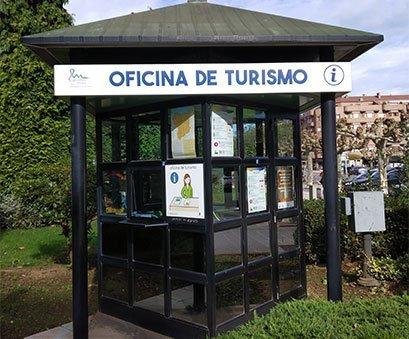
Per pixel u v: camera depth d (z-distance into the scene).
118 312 4.79
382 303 3.03
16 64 12.88
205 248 3.85
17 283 6.44
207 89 3.59
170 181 4.14
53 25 13.95
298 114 5.12
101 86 3.58
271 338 2.53
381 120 12.40
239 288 4.13
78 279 3.72
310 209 7.05
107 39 3.41
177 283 4.14
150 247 4.42
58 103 13.40
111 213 4.91
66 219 7.17
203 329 3.89
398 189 7.32
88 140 12.05
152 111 4.38
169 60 3.76
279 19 4.25
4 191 12.17
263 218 4.48
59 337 4.36
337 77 3.70
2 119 12.77
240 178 4.21
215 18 4.21
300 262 5.01
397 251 6.47
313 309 2.96
